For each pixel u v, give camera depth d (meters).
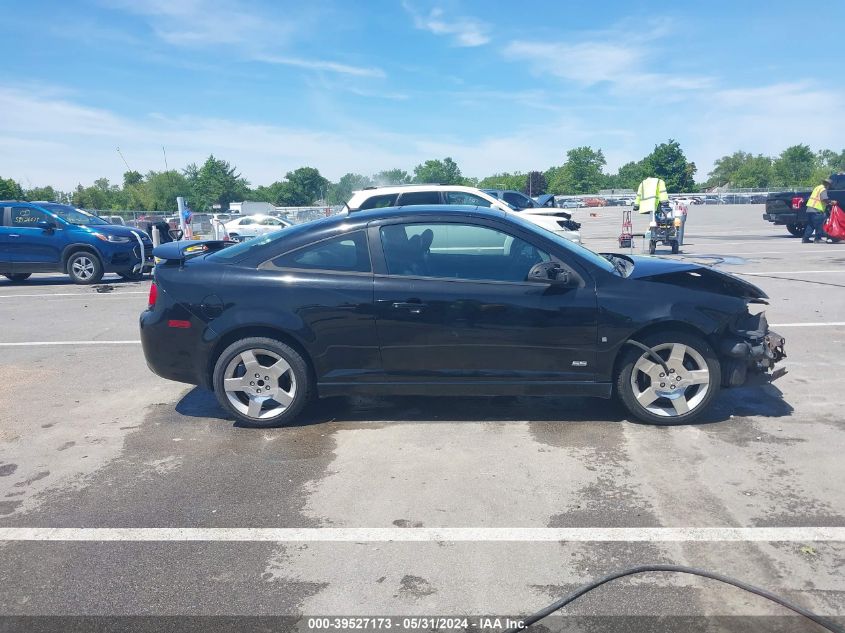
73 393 5.95
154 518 3.64
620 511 3.58
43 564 3.22
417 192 11.48
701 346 4.65
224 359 4.84
